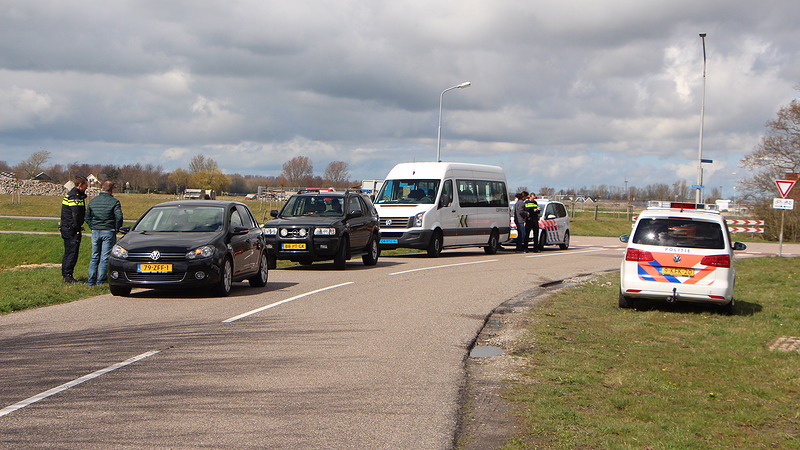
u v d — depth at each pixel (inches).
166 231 481.1
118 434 180.2
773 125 1683.1
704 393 240.8
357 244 698.2
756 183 1692.9
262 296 473.1
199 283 444.8
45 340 307.4
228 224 490.9
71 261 528.4
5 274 620.1
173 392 223.3
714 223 429.4
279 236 648.4
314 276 616.4
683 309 442.9
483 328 369.7
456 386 240.5
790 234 1652.3
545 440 186.4
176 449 169.8
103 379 237.8
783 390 247.0
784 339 344.5
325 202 695.7
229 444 174.6
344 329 347.9
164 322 359.9
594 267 749.9
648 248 428.8
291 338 321.1
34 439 174.9
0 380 234.7
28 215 2069.4
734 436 196.4
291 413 203.8
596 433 192.5
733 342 333.1
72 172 4670.3
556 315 412.8
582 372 265.7
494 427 197.0
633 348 316.2
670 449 180.7
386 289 520.1
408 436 185.3
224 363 267.0
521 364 281.4
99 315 381.7
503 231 982.4
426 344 314.7
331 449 172.9
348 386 237.0
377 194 875.4
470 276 629.0
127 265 441.1
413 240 810.8
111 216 510.9
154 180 4813.0
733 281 433.4
